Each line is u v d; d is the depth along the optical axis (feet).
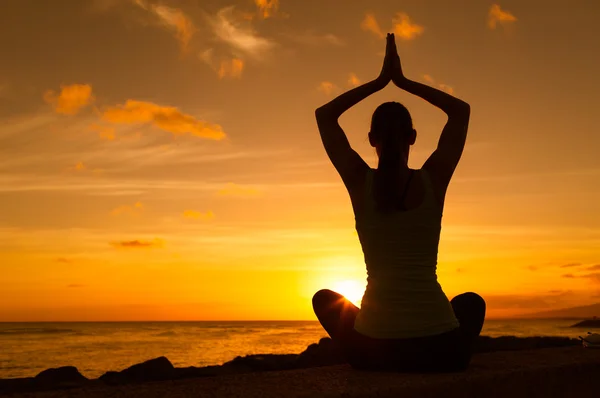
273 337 271.90
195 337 273.13
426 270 8.57
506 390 8.60
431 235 8.61
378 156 9.27
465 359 8.60
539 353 11.35
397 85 9.78
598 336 12.28
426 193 8.61
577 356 10.80
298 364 46.55
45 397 6.84
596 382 10.11
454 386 7.92
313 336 285.02
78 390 7.26
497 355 11.03
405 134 8.89
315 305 9.74
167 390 7.23
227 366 45.93
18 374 97.50
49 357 137.08
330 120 9.43
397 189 8.45
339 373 8.66
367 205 8.71
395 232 8.54
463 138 9.09
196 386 7.50
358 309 9.52
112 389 7.36
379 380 7.88
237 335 300.61
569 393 9.59
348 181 9.07
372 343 8.67
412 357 8.45
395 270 8.54
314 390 7.13
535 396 9.03
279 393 6.93
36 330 405.59
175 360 125.29
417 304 8.43
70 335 301.84
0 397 6.93
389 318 8.48
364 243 8.82
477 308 9.25
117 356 139.54
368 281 8.95
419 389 7.54
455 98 9.36
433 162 8.90
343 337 9.16
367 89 9.68
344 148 9.21
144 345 193.16
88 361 124.57
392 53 9.81
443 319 8.41
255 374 8.57
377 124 8.95
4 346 188.85
